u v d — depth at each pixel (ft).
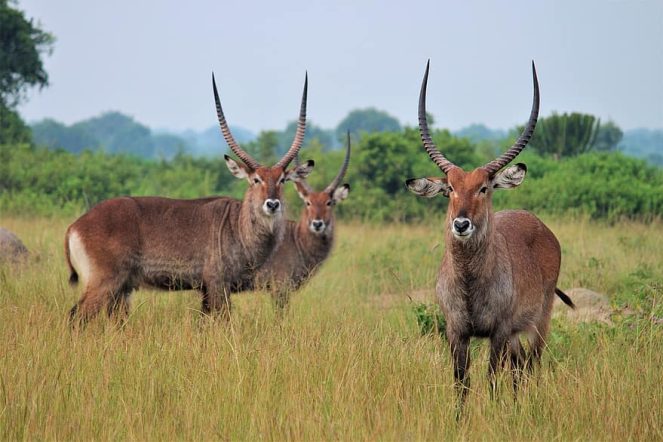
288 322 82.58
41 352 67.10
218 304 89.81
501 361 67.46
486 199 65.92
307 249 108.68
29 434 56.24
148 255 88.99
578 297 99.50
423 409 60.44
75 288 91.91
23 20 302.25
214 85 95.04
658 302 86.94
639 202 192.13
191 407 60.03
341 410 59.47
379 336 78.64
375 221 195.11
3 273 98.78
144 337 74.23
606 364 66.90
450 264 66.49
